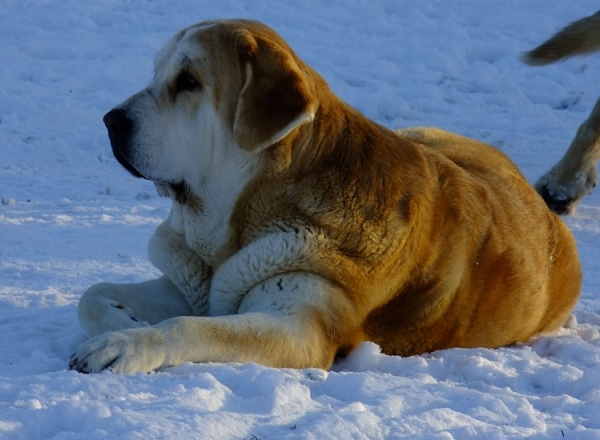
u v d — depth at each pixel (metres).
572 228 16.50
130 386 7.23
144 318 9.48
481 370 8.66
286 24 32.91
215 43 9.05
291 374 7.95
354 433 6.46
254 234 9.12
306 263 8.76
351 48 31.12
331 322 8.67
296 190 8.97
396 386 7.77
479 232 9.62
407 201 9.08
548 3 35.91
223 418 6.45
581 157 17.16
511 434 6.62
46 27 31.19
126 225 15.84
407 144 9.68
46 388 7.07
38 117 23.98
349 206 8.87
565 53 16.50
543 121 25.88
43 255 13.70
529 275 10.01
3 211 16.59
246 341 8.17
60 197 18.19
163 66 9.25
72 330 9.61
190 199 9.29
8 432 6.11
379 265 8.86
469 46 31.75
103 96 25.94
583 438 6.50
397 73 29.34
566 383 8.48
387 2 35.16
